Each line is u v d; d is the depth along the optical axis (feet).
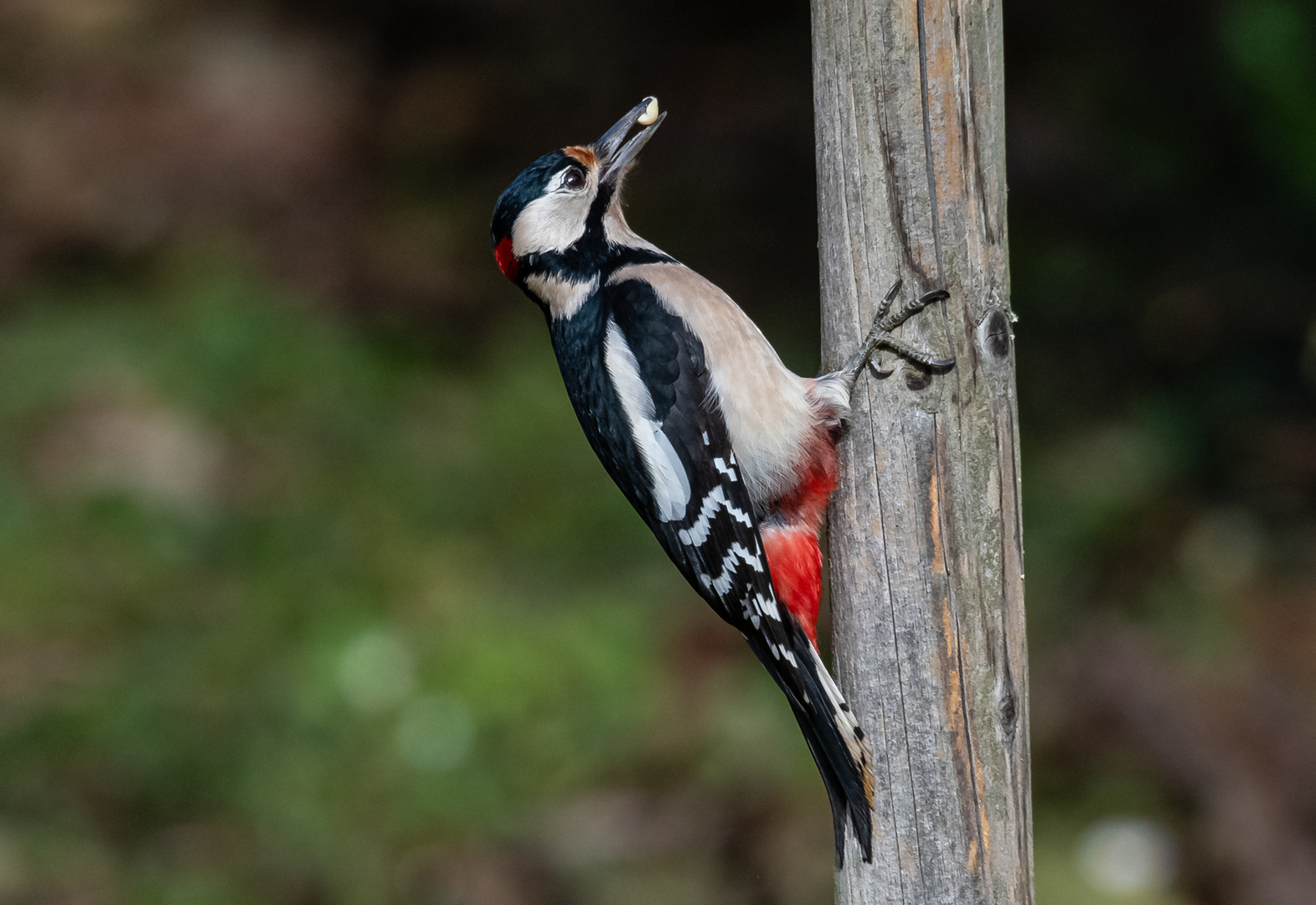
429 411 49.29
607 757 35.22
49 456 46.29
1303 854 32.04
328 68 71.20
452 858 32.78
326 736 36.06
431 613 39.32
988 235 15.83
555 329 21.06
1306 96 46.88
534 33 71.36
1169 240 52.01
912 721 16.46
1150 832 33.14
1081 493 43.29
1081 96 57.00
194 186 62.75
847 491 16.70
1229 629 38.17
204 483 45.52
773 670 18.21
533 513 43.91
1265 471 43.75
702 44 68.54
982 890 16.48
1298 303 48.01
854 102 15.76
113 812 34.12
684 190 60.44
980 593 16.21
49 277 57.52
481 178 63.98
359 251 59.31
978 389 15.96
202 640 38.83
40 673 37.86
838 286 16.37
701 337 19.19
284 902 31.99
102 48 71.15
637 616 38.83
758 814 33.30
